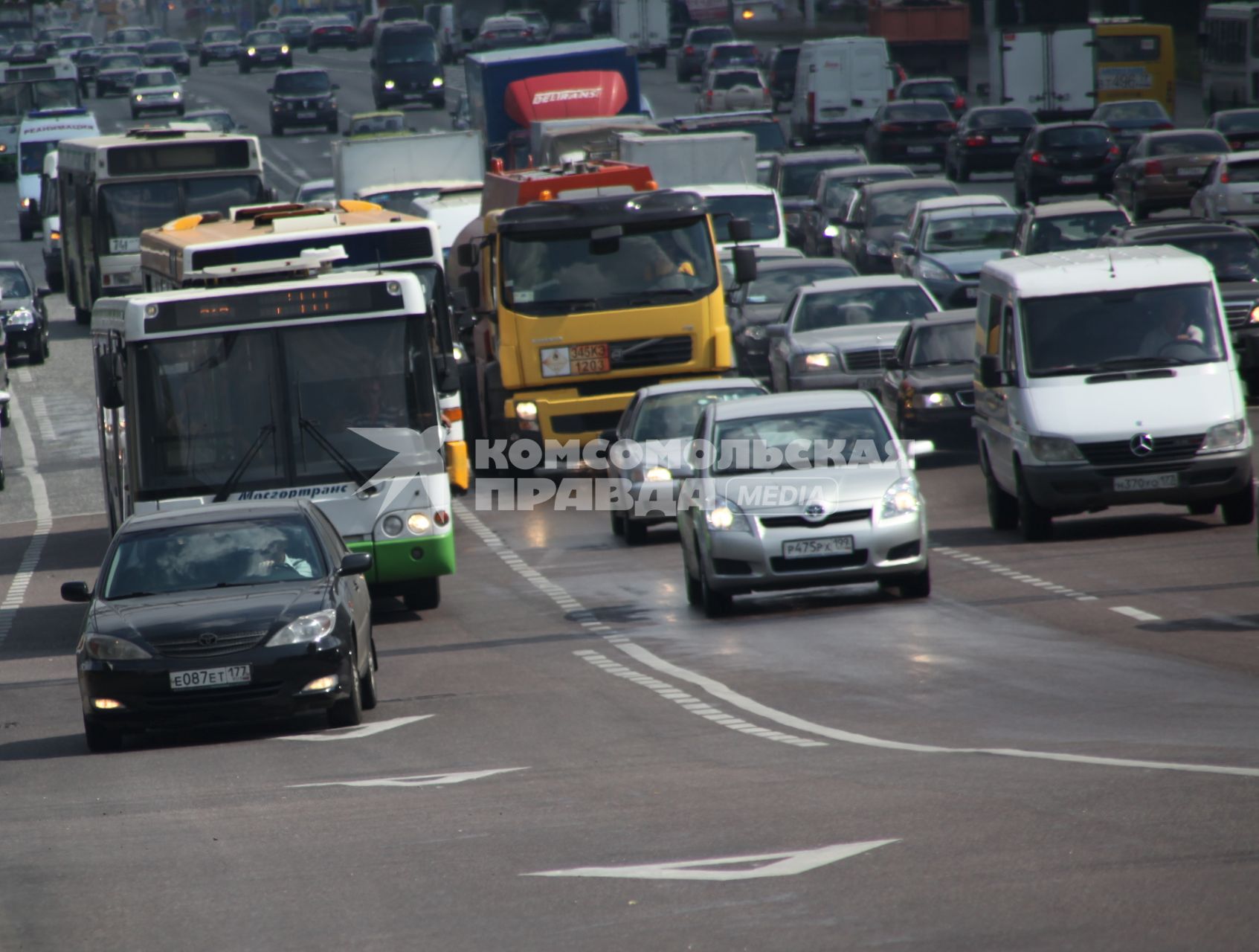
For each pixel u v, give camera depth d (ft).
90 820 129.39
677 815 115.65
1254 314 374.84
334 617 171.01
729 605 228.22
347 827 118.83
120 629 168.55
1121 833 100.99
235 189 510.99
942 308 469.98
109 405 239.30
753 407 238.89
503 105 565.94
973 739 143.64
